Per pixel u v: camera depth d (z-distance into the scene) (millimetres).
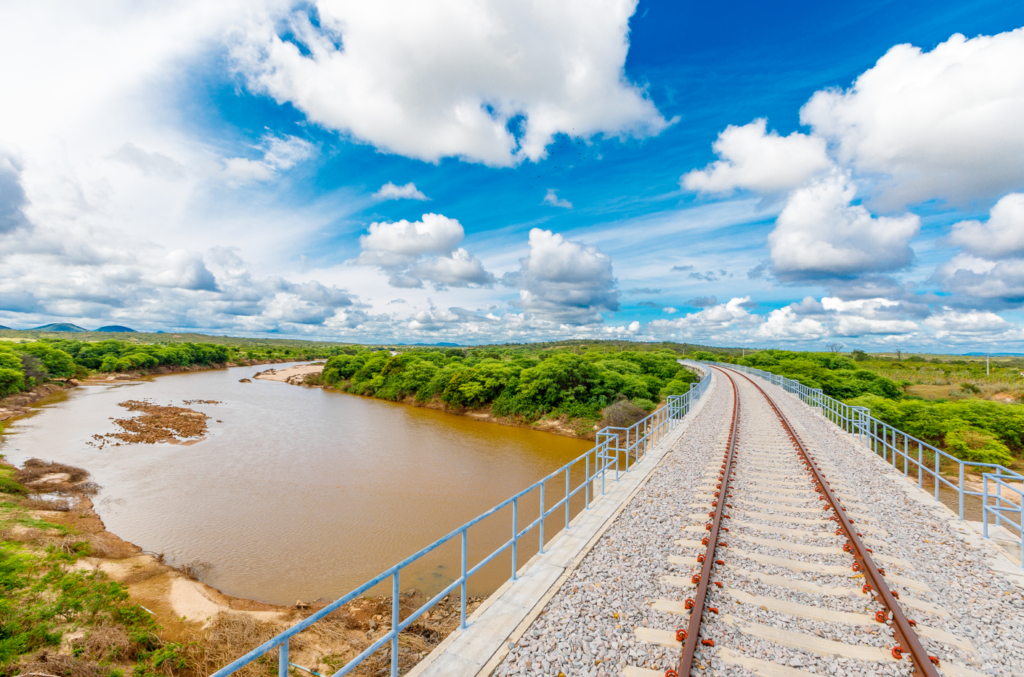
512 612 5430
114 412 48500
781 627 5238
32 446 33531
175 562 16703
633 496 9906
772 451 14477
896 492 10328
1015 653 4871
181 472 27844
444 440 38750
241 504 22812
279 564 16969
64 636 10633
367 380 75250
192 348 117250
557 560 6777
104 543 16969
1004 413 29844
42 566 13992
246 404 58125
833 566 6656
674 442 15852
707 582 6066
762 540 7535
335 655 10336
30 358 67812
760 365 74125
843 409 20797
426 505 23234
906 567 6676
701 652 4797
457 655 4660
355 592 3877
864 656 4766
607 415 41344
